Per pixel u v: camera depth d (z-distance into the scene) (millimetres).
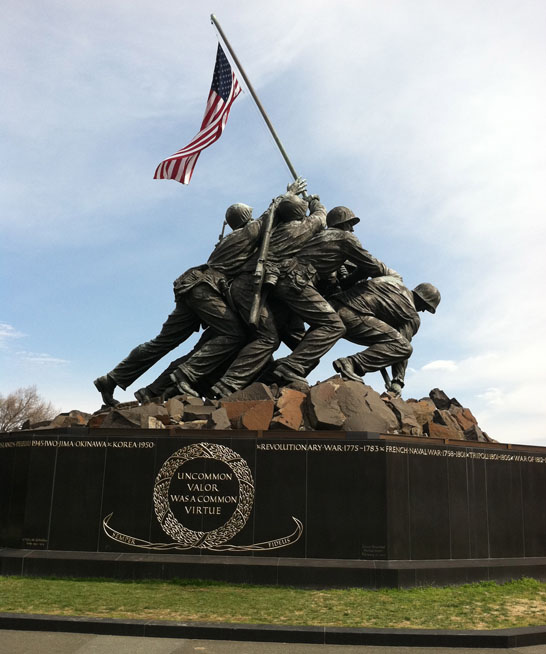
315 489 13023
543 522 15641
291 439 13312
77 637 8938
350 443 13156
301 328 19312
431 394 20547
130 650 8375
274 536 12898
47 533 13273
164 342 18938
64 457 13602
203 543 12953
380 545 12648
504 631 9102
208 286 18125
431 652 8625
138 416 14680
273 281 17516
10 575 12688
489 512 14656
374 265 18938
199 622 9297
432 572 12656
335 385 15633
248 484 13164
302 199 19578
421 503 13430
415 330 19234
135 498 13273
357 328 18438
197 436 13625
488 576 13547
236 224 19281
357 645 8883
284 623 9398
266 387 15742
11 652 8164
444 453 14078
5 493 14047
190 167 20531
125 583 12156
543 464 16000
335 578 12141
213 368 18062
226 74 21750
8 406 62938
